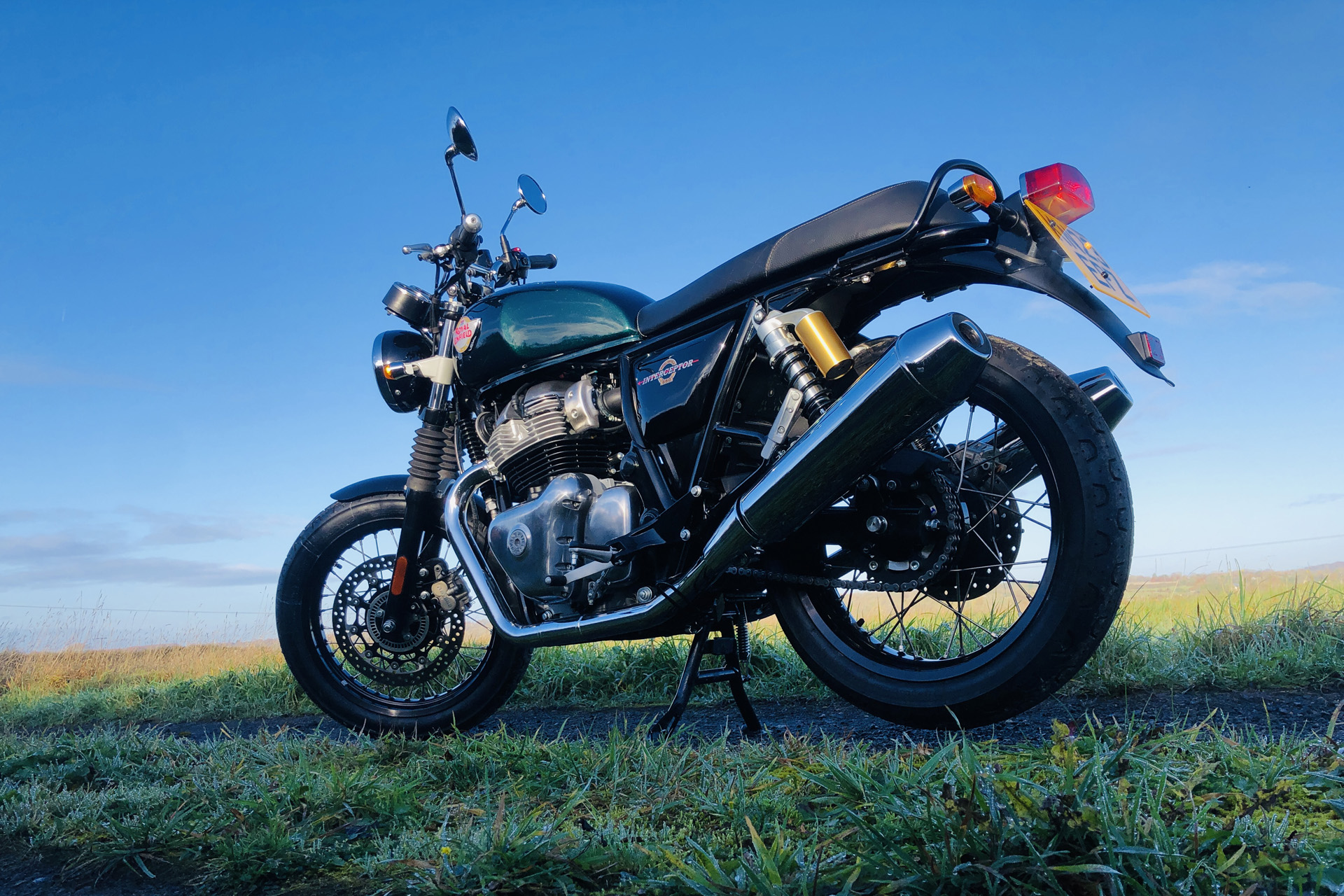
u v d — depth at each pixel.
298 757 2.30
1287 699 2.56
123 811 1.90
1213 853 1.16
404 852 1.54
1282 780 1.45
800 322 2.07
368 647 2.98
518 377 2.65
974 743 1.86
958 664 2.16
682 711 2.39
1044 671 2.00
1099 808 1.24
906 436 1.90
